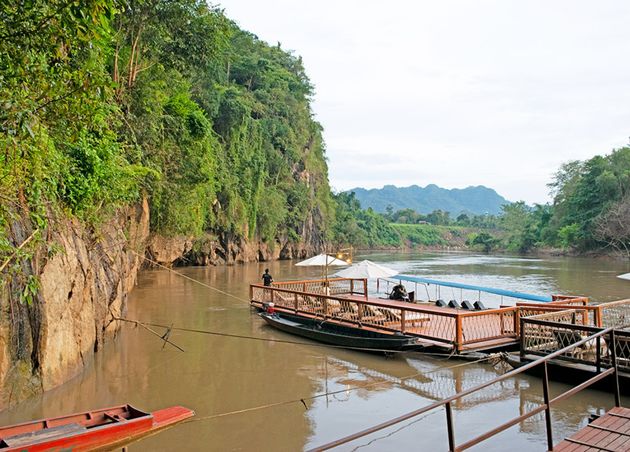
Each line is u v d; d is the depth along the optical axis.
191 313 17.86
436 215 154.88
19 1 4.55
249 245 51.19
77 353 9.77
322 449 3.25
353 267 17.25
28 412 7.69
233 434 7.10
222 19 21.20
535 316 10.17
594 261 55.56
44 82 5.10
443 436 7.02
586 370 8.76
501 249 98.75
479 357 10.66
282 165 59.97
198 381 9.70
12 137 4.96
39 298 8.12
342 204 96.69
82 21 4.49
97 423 6.38
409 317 13.90
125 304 16.55
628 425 5.32
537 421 7.49
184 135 24.69
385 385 9.50
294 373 10.30
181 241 34.12
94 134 12.18
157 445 6.66
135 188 15.93
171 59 20.70
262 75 60.69
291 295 18.09
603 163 64.25
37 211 7.76
